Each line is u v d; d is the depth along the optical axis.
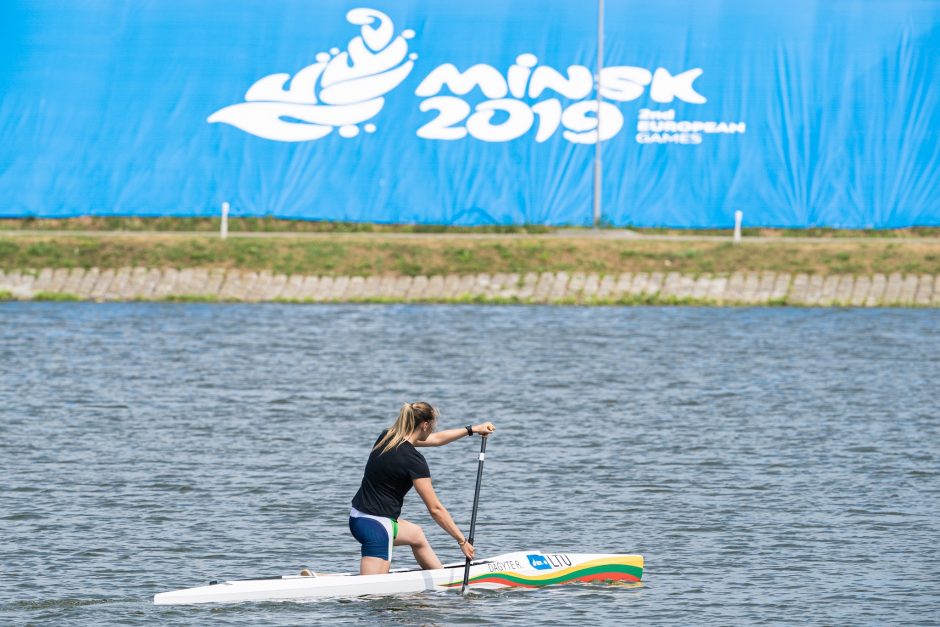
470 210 178.50
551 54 180.75
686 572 56.12
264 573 55.72
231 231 181.12
